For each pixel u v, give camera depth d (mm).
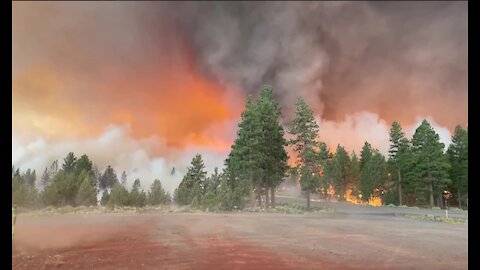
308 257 10484
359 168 78062
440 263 9883
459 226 21000
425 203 55906
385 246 12703
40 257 9328
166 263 9242
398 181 61938
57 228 15211
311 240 14148
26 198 20000
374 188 68250
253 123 44062
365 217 29328
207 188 52594
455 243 13594
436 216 29484
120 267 8672
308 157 45656
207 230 17141
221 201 36812
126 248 11250
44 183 27312
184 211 34094
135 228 17047
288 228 18859
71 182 28906
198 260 9688
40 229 14250
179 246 11945
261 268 8938
